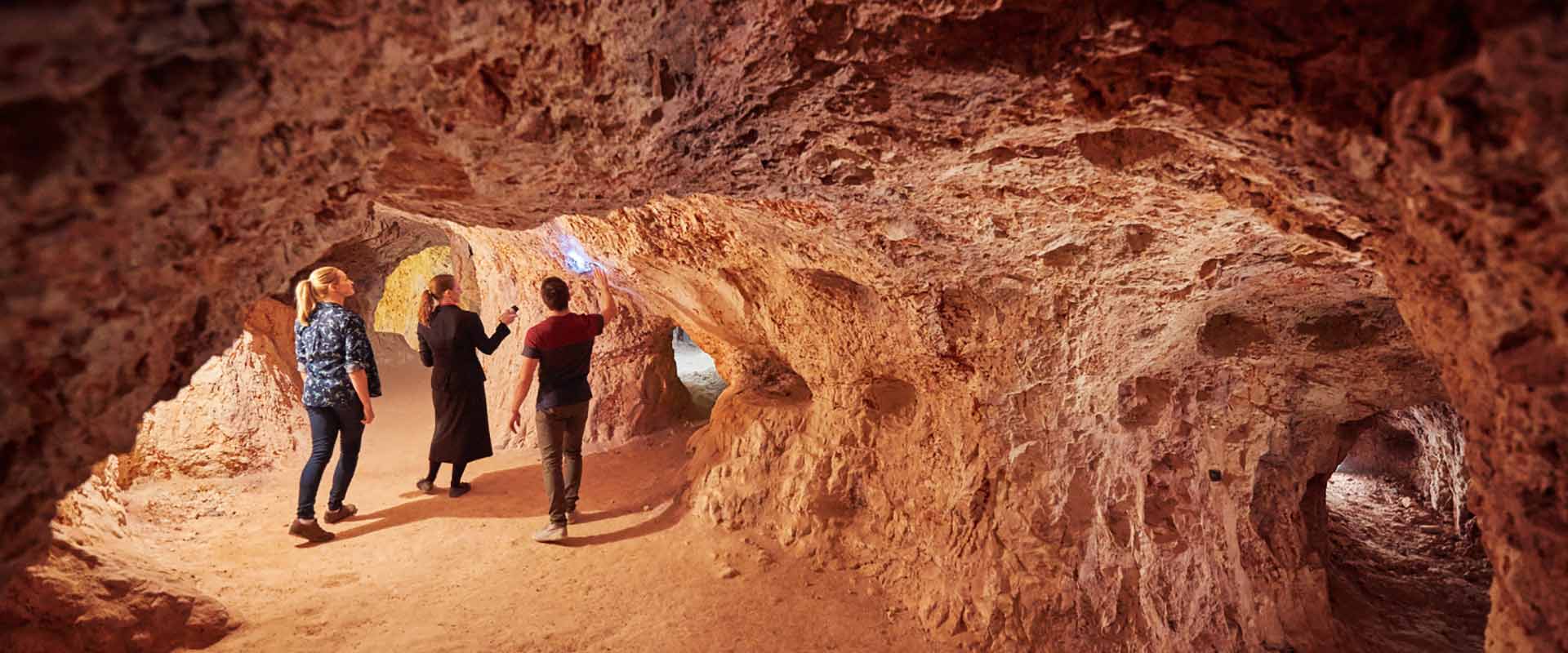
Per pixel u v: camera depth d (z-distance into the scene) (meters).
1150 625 3.64
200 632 3.30
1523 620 1.58
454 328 4.93
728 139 1.95
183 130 1.09
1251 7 1.29
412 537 4.46
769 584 4.00
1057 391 3.44
